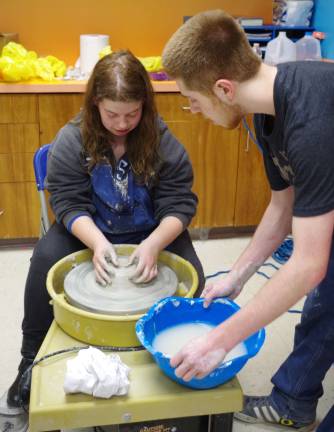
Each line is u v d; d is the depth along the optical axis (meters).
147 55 3.26
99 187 1.68
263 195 3.10
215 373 1.09
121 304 1.33
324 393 1.87
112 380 1.10
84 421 1.11
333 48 2.97
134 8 3.13
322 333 1.50
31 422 1.09
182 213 1.67
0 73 2.59
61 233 1.70
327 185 0.99
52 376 1.18
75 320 1.27
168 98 2.75
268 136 1.17
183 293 1.54
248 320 1.04
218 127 2.87
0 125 2.68
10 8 3.02
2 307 2.39
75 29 3.12
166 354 1.18
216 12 1.09
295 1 3.09
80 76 2.85
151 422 1.27
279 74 1.07
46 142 2.75
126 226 1.74
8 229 2.92
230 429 1.21
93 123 1.59
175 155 1.70
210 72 1.06
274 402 1.68
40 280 1.62
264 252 1.44
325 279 1.43
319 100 1.00
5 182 2.81
